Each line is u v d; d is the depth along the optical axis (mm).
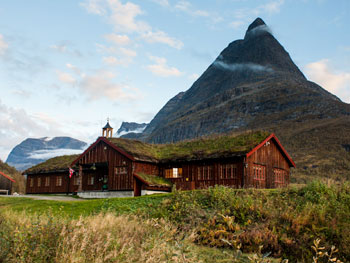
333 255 14164
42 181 48781
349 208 18469
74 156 51062
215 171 33375
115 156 37688
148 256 10859
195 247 15031
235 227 16953
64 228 11000
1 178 51000
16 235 10328
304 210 17422
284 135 126312
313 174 71750
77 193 40062
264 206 19062
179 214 20359
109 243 11445
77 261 9938
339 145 96250
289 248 14969
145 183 34344
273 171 35594
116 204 25750
